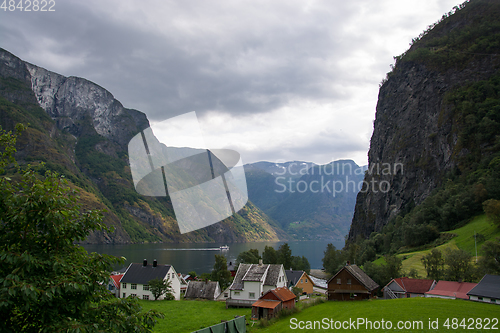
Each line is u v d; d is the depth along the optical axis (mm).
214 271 77688
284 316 44406
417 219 134000
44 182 11531
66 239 11773
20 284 9617
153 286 64375
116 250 199375
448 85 178875
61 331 9891
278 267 59469
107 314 11711
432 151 169375
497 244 65188
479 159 145000
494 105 158000
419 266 90812
